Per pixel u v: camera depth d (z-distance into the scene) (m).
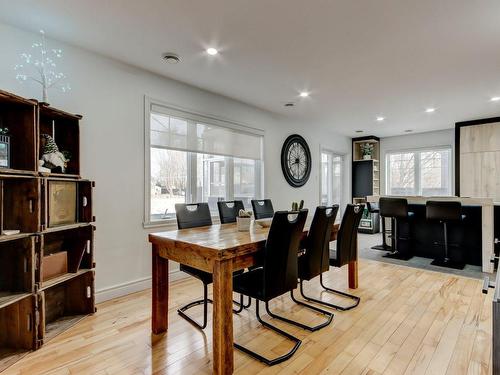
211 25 2.29
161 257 2.16
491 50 2.70
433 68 3.10
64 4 2.02
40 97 2.45
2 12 2.11
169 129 3.45
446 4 2.01
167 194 3.54
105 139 2.86
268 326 2.24
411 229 4.67
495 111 4.85
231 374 1.71
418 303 2.72
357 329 2.24
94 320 2.39
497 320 0.94
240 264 1.83
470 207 4.12
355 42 2.55
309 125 5.83
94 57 2.78
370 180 7.01
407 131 6.55
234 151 4.28
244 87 3.70
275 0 1.98
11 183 2.01
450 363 1.81
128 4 2.02
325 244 2.50
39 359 1.85
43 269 2.13
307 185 5.76
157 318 2.17
